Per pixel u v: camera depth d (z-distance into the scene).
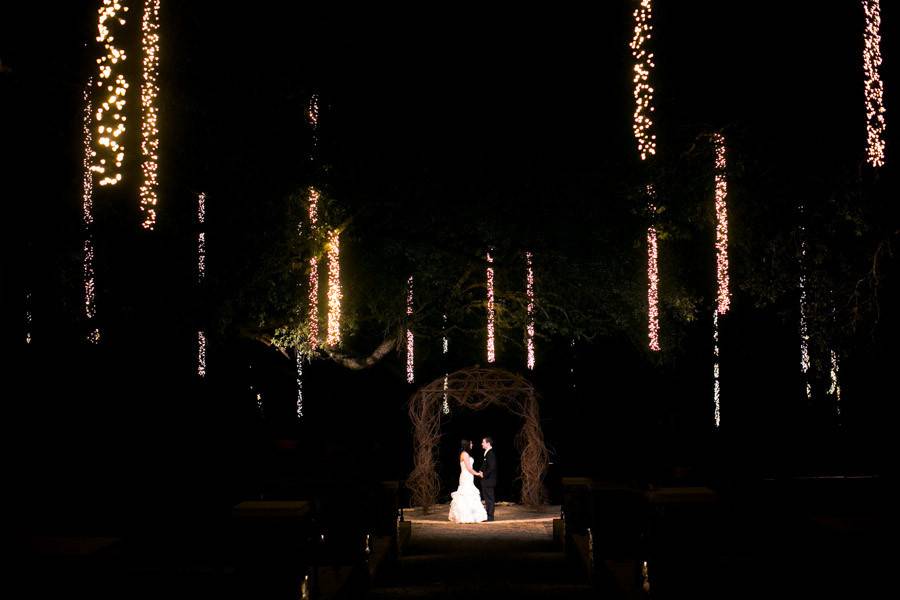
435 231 24.59
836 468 22.89
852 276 20.05
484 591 14.71
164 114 20.20
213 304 21.59
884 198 19.09
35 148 18.33
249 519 10.12
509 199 23.42
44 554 7.15
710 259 25.86
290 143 21.64
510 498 32.62
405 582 15.98
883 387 21.53
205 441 22.02
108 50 15.55
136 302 20.48
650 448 28.70
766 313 26.66
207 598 9.66
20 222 17.77
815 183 19.92
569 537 17.45
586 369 32.75
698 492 11.22
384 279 27.08
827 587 7.98
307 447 25.27
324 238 22.97
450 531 23.36
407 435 33.38
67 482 14.99
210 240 22.12
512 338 31.17
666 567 10.21
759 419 26.64
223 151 21.16
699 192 21.42
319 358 30.17
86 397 19.58
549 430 33.19
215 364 27.50
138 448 19.59
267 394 31.59
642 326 27.28
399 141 22.81
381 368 33.72
